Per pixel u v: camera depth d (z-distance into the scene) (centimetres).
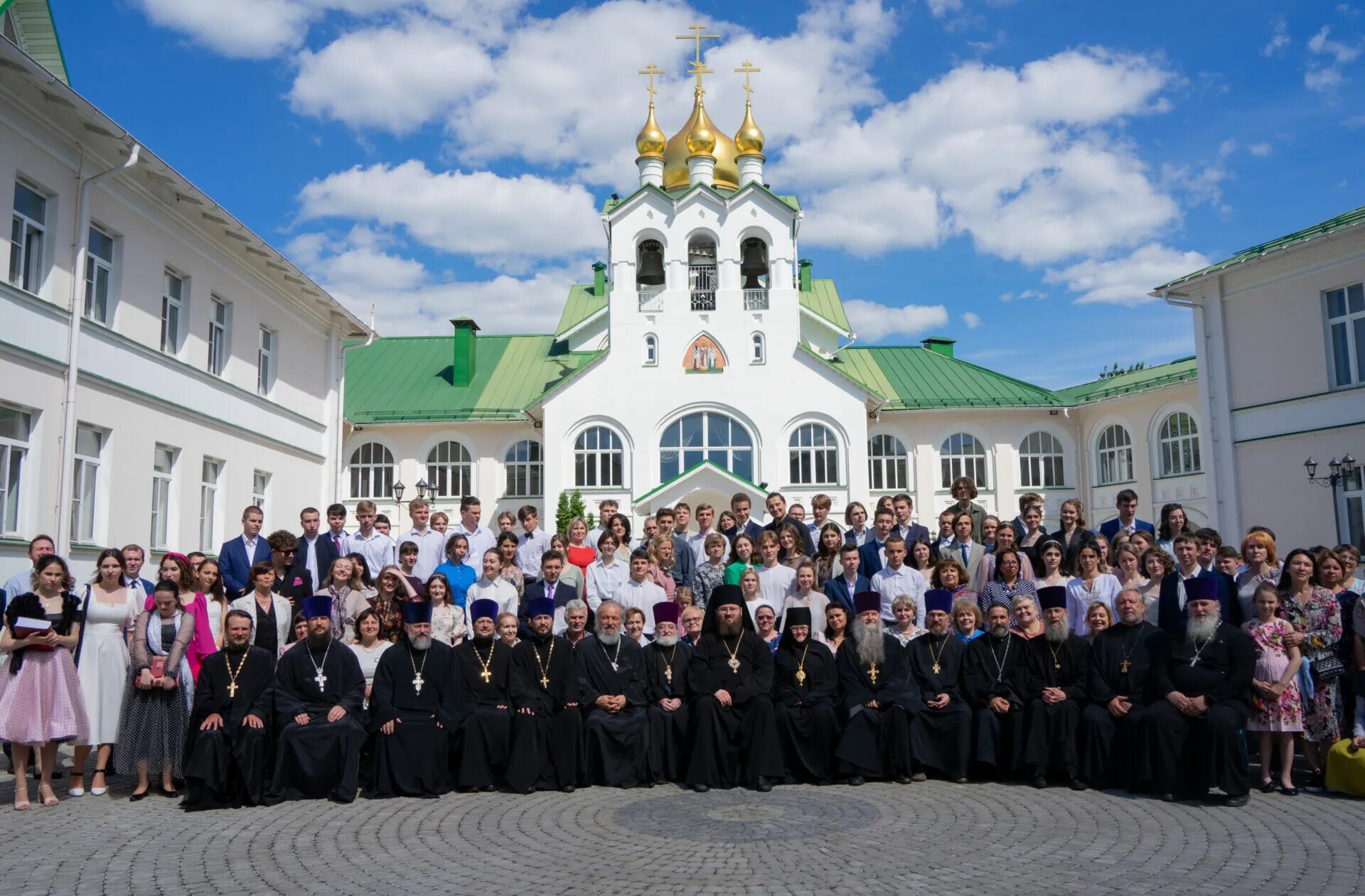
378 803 990
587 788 1064
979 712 1072
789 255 3619
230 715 990
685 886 693
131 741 1012
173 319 2008
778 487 3503
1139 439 3619
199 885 709
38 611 962
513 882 708
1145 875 707
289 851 802
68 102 1527
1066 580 1195
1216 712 948
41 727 952
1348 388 2162
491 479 3850
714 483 3366
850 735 1064
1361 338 2164
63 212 1619
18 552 1489
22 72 1434
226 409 2167
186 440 1995
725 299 3597
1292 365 2298
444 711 1046
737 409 3538
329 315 2714
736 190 3788
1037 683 1056
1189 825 855
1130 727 995
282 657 1047
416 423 3819
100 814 941
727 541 1427
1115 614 1127
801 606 1173
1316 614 1013
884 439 3959
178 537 1964
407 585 1192
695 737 1052
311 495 2656
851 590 1251
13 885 706
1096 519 3822
